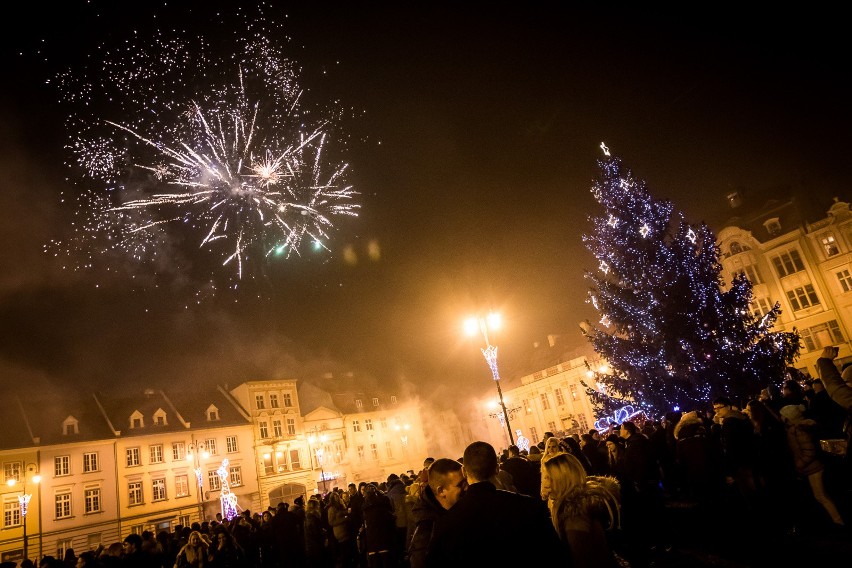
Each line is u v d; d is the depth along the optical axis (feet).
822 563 21.47
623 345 78.02
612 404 80.69
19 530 131.13
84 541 139.23
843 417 30.32
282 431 188.75
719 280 75.56
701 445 31.50
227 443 175.11
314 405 205.98
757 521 29.19
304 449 192.34
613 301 78.07
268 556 55.67
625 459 30.35
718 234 143.74
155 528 151.02
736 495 35.73
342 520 46.83
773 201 142.00
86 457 146.61
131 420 160.35
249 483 174.70
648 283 74.90
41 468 138.82
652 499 28.71
